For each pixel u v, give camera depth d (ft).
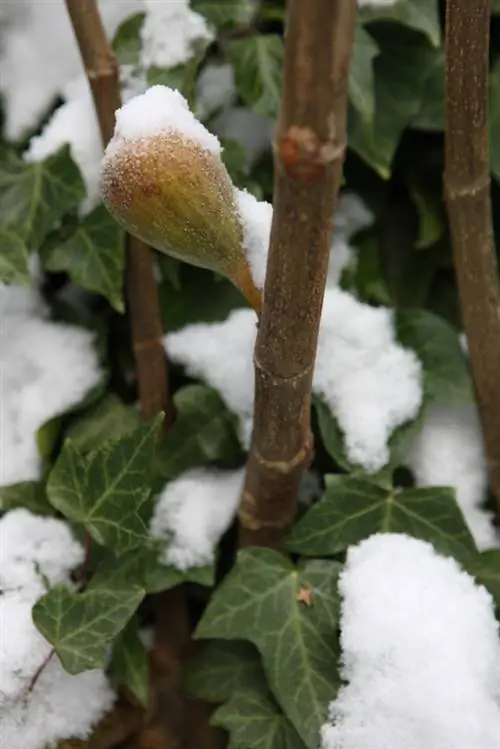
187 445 2.11
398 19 2.15
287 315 1.76
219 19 2.13
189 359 2.12
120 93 2.00
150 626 2.16
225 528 2.08
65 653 1.95
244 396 2.09
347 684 1.98
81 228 2.11
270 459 1.92
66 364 2.13
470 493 2.13
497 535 2.14
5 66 2.19
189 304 2.16
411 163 2.25
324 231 1.70
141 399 2.14
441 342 2.13
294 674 1.98
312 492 2.15
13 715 2.00
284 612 2.00
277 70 2.14
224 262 1.77
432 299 2.28
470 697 1.92
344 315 2.11
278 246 1.71
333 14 1.58
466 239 2.02
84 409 2.14
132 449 2.00
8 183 2.12
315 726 1.95
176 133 1.73
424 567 1.99
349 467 2.06
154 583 2.05
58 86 2.17
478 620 1.97
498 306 2.05
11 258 2.08
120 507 2.01
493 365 2.06
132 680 2.04
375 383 2.09
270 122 2.20
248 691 2.05
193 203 1.72
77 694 2.04
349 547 2.02
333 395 2.08
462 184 2.00
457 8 1.90
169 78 2.10
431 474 2.13
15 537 2.06
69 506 2.02
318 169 1.65
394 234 2.26
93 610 1.98
